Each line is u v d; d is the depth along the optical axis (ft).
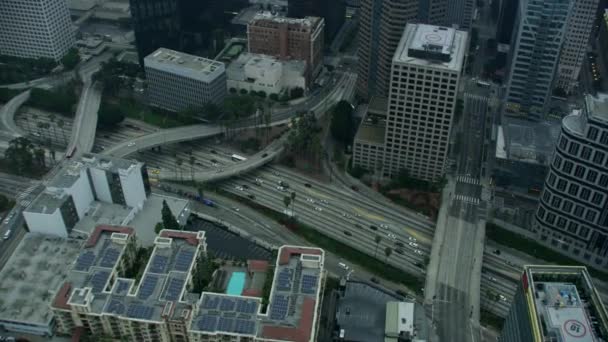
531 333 640.99
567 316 633.61
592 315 653.30
